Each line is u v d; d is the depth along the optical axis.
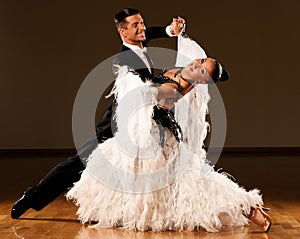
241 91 12.38
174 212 3.85
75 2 12.32
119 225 4.00
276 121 12.37
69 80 12.30
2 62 12.30
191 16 12.41
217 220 3.84
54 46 12.32
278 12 12.34
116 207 3.92
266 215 3.87
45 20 12.30
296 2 12.32
